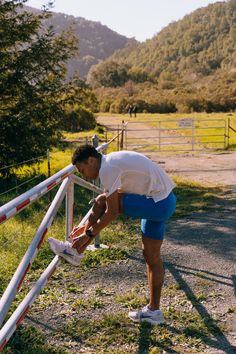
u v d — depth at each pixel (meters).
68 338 3.89
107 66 120.00
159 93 89.00
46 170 15.48
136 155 3.68
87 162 3.61
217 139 27.41
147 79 120.12
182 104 71.19
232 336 3.94
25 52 15.12
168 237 6.94
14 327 3.03
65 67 15.90
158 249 4.00
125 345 3.79
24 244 6.19
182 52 159.00
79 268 5.42
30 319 4.19
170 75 125.81
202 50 155.62
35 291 3.46
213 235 7.05
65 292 4.79
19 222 7.76
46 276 3.66
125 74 119.25
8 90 14.88
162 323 4.12
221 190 11.98
